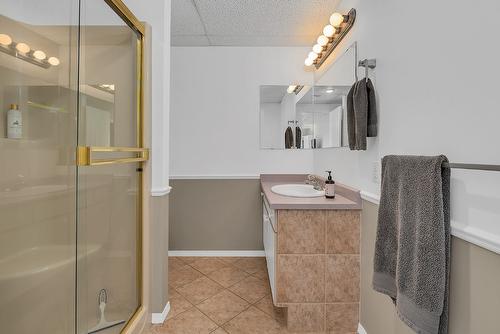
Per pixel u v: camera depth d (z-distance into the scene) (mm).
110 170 1410
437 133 969
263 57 2750
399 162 1073
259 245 2809
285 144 2762
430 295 864
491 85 752
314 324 1613
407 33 1145
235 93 2764
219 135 2777
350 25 1718
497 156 737
